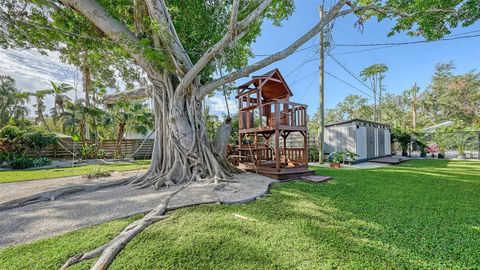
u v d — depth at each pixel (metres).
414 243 2.36
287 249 2.24
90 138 15.88
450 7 5.42
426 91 26.41
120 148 15.26
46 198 4.29
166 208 3.51
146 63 6.24
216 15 7.24
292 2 6.70
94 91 14.16
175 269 1.93
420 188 5.02
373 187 5.14
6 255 2.19
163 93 6.46
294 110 7.29
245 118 8.55
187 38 7.09
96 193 4.85
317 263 1.99
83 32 6.09
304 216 3.19
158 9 5.39
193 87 6.39
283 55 5.89
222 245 2.32
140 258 2.10
